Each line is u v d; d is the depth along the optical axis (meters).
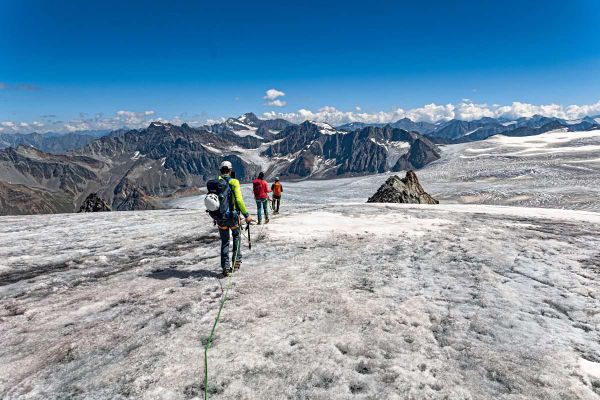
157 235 14.01
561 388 4.48
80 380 4.58
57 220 18.89
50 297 7.38
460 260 9.88
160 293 7.41
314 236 12.92
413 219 17.19
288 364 4.86
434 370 4.78
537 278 8.40
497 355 5.16
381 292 7.43
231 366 4.80
